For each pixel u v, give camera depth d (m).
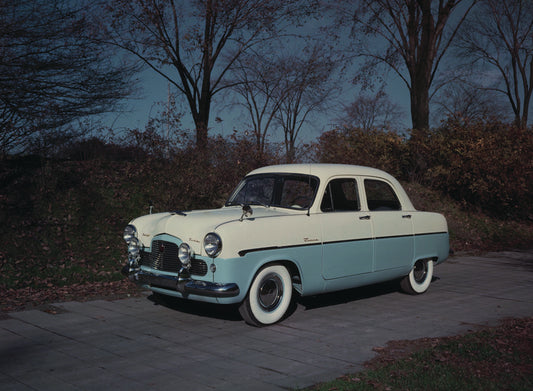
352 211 6.48
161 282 5.54
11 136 10.53
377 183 7.04
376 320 5.92
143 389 3.68
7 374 3.98
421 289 7.58
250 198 6.55
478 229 16.20
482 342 4.88
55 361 4.31
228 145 13.50
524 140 18.27
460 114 18.86
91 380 3.86
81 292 7.20
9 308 6.19
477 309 6.57
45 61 9.87
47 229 9.38
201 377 3.95
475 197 18.56
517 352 4.55
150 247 5.88
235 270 5.19
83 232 9.68
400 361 4.28
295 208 6.07
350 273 6.35
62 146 12.02
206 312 6.21
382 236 6.76
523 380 3.83
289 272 5.94
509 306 6.77
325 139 17.91
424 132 19.44
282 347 4.80
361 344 4.91
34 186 10.67
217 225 5.30
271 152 14.12
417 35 22.44
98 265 8.53
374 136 19.86
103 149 13.05
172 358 4.43
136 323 5.63
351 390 3.62
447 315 6.20
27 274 7.71
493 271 10.02
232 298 5.18
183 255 5.25
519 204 18.58
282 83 25.02
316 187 6.16
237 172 13.32
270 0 17.45
